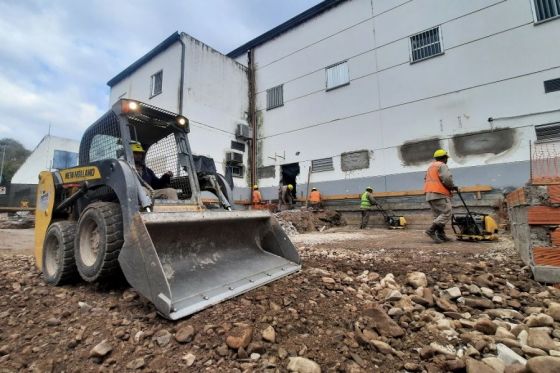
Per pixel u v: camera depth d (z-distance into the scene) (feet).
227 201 11.82
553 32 26.58
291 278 9.40
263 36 48.49
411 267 10.63
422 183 32.45
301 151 43.09
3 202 57.82
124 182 8.48
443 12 32.35
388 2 36.37
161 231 8.07
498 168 27.94
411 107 33.73
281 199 41.96
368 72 37.40
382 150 35.55
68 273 9.71
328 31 41.63
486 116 29.07
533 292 7.97
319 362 5.21
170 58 40.83
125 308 7.51
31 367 5.47
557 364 4.44
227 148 44.62
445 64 31.81
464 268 10.20
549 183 8.57
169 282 7.50
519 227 10.66
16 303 8.29
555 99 26.04
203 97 41.65
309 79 43.11
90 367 5.41
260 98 48.60
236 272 8.86
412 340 5.89
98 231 8.90
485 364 4.94
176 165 12.57
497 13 29.27
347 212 37.70
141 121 11.94
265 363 5.15
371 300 7.82
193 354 5.46
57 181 11.78
